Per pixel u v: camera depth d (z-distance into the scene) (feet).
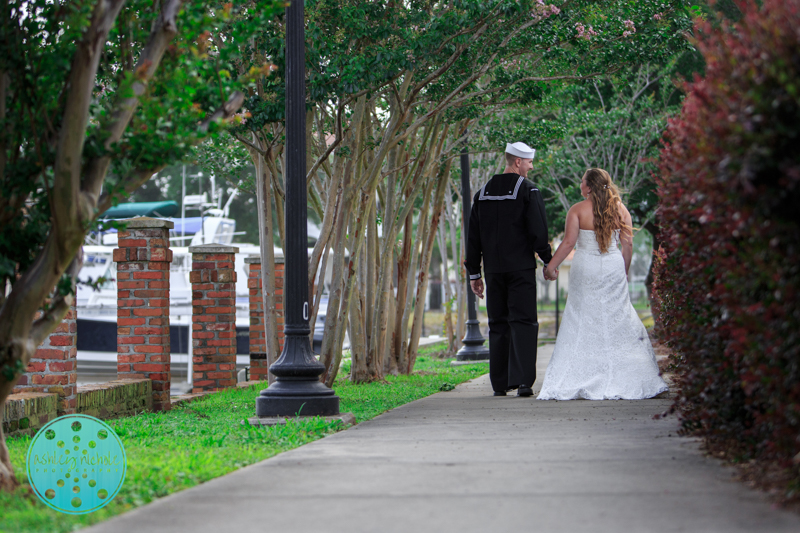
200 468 21.27
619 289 36.32
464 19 35.86
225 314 50.80
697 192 17.25
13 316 18.93
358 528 14.96
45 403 32.27
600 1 40.55
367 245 53.01
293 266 31.17
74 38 19.03
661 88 93.81
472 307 76.74
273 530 14.98
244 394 47.16
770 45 14.58
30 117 19.11
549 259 38.63
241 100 22.48
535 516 15.49
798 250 14.69
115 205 19.99
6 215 20.31
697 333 22.06
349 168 42.91
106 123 19.65
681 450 22.18
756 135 14.33
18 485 20.22
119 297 41.81
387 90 44.73
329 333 43.47
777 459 18.16
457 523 15.12
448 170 62.39
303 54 31.24
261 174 41.78
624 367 35.65
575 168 95.66
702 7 41.47
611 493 17.24
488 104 45.50
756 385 16.79
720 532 14.19
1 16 20.16
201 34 21.62
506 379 39.58
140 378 41.39
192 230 119.65
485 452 22.58
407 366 60.49
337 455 22.85
